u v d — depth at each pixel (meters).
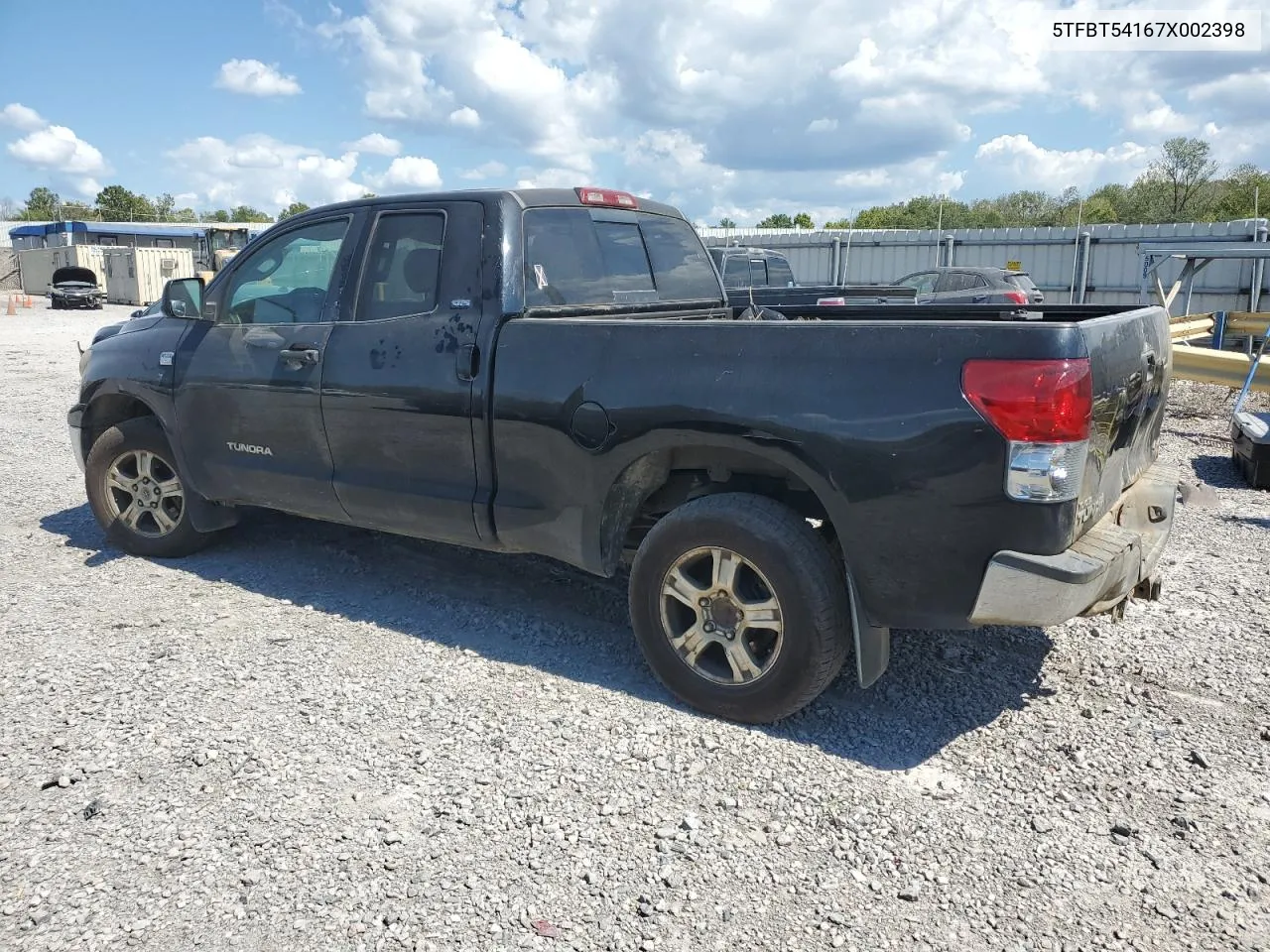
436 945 2.46
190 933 2.50
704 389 3.50
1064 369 2.98
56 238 53.59
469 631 4.50
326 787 3.16
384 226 4.50
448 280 4.23
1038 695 3.87
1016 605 3.12
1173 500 3.97
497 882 2.71
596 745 3.46
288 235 4.85
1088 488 3.23
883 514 3.23
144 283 42.25
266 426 4.84
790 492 3.80
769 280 15.70
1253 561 5.52
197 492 5.31
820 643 3.39
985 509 3.08
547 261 4.33
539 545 4.07
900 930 2.54
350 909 2.59
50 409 11.89
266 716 3.64
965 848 2.88
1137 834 2.95
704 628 3.64
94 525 6.38
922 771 3.31
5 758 3.34
